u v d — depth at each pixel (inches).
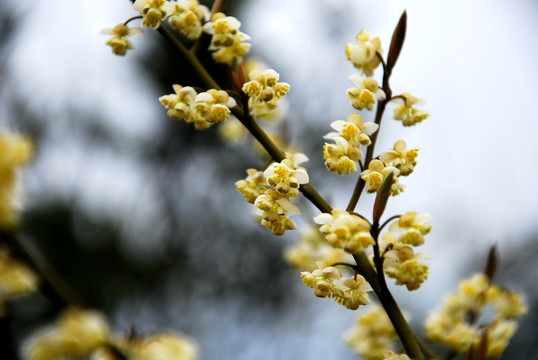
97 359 73.4
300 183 56.3
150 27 65.6
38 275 71.2
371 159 57.2
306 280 55.7
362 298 54.6
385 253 54.9
